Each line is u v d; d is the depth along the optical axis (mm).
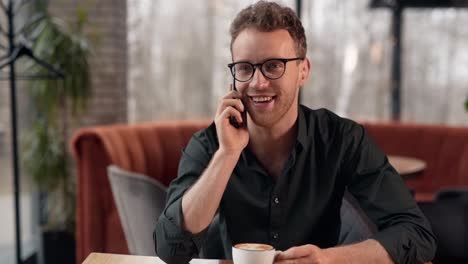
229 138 1562
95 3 4551
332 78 5035
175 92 4789
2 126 3953
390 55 5051
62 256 3936
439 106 5098
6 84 3980
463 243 2908
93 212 3686
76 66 3928
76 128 4535
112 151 3730
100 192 3701
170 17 4738
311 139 1746
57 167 3959
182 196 1604
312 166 1741
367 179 1729
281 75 1551
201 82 4809
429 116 5113
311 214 1744
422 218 1639
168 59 4762
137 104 4762
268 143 1709
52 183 3996
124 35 4672
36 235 4223
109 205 3717
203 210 1544
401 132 4855
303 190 1741
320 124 1787
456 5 4840
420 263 1567
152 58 4738
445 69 5062
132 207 2570
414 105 5109
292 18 1581
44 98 3951
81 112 4434
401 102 5102
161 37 4738
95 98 4574
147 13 4703
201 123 4582
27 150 4031
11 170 4066
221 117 1568
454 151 4730
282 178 1713
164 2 4723
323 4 4977
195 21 4770
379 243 1497
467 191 3184
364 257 1453
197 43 4781
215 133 1745
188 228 1549
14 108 2998
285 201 1736
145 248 2562
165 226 1560
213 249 1952
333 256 1420
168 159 4383
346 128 1772
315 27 4988
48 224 4172
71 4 4520
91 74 4516
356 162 1737
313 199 1740
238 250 1338
